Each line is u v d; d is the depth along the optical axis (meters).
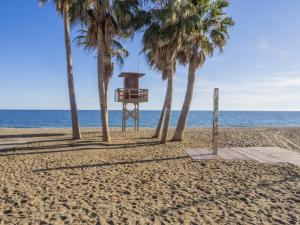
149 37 13.93
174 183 6.91
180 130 16.03
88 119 67.88
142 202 5.56
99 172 8.00
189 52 14.92
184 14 13.24
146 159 10.05
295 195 6.05
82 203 5.45
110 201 5.59
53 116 82.00
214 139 10.99
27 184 6.68
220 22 14.62
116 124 48.91
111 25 14.36
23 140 15.92
